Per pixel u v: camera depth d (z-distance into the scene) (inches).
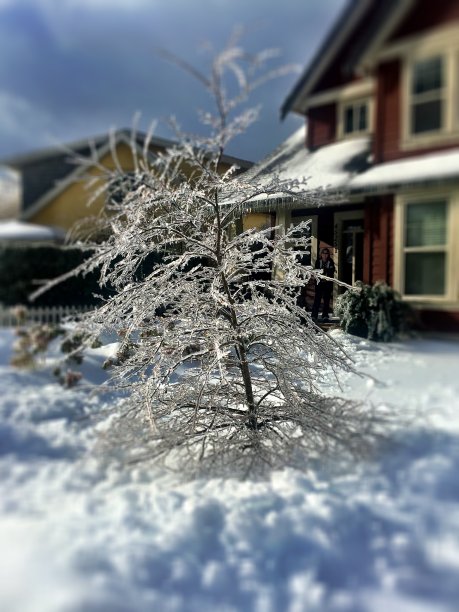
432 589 52.4
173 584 55.6
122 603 51.9
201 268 105.5
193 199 93.9
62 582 54.9
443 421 88.2
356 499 72.2
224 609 51.3
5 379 152.5
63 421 122.3
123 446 105.3
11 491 82.7
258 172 98.0
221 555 62.1
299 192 87.4
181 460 103.3
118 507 76.9
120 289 107.8
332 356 94.7
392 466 78.5
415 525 62.0
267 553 62.2
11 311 161.3
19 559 59.0
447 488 70.4
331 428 92.9
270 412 108.1
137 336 110.4
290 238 95.3
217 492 83.3
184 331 100.1
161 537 66.6
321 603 51.5
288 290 101.3
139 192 98.7
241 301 107.0
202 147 91.1
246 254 99.5
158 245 99.7
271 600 52.8
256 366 114.0
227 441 103.3
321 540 62.4
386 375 91.1
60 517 72.7
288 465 92.4
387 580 54.8
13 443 107.1
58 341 161.3
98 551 62.0
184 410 112.3
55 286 144.6
